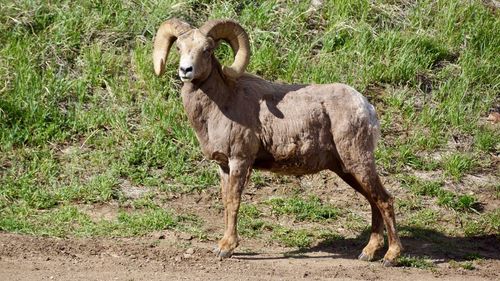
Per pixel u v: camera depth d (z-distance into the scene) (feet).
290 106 88.48
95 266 82.69
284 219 102.01
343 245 96.58
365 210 104.83
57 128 111.96
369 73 125.18
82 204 101.55
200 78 87.10
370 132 88.33
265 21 129.59
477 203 108.37
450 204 106.83
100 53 122.11
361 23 131.54
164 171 107.96
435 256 94.89
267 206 104.22
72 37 123.85
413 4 139.23
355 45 128.88
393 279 85.35
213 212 102.12
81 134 112.47
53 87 116.16
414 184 109.91
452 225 104.06
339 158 88.94
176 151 110.93
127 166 107.76
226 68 86.22
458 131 120.47
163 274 81.20
